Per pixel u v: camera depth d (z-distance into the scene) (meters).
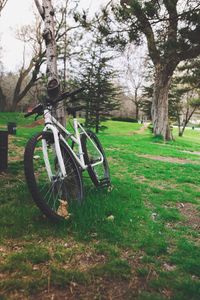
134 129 48.97
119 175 7.59
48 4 5.18
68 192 4.28
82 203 4.31
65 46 35.34
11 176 6.21
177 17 9.93
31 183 3.56
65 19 35.53
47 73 5.17
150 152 15.09
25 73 48.47
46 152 3.94
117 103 37.59
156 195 5.72
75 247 3.27
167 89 29.25
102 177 5.64
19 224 3.66
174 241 3.64
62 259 3.00
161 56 11.20
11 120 37.34
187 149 23.62
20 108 67.94
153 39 11.21
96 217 4.02
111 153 11.68
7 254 3.03
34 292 2.48
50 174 3.93
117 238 3.50
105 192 5.25
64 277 2.67
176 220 4.43
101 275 2.78
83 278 2.69
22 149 10.73
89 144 5.40
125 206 4.65
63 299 2.45
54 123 4.38
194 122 107.50
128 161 10.06
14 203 4.40
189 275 2.90
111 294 2.54
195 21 9.69
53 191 3.93
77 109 5.14
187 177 8.07
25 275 2.69
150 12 9.93
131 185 6.22
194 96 54.31
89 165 5.12
